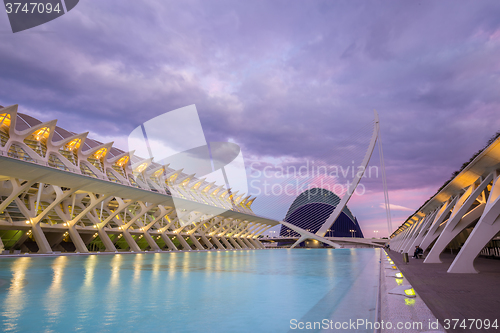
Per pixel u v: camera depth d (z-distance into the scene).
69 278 10.65
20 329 4.44
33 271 13.27
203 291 7.88
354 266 16.98
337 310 5.68
